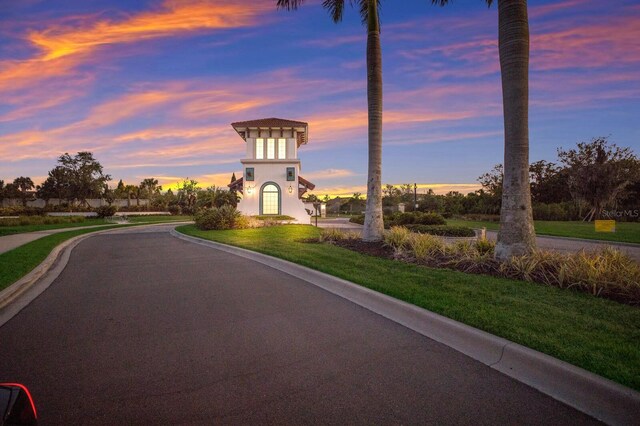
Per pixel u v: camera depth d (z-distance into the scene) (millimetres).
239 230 20484
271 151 29750
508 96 8008
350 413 2867
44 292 6945
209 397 3111
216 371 3605
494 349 3982
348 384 3338
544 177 46656
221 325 5000
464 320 4680
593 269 6273
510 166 7988
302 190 36562
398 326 4945
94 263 10398
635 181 34656
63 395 3131
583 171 35406
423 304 5406
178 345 4277
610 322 4516
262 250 11625
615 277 6074
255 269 9320
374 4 12258
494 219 36594
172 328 4883
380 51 12391
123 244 15367
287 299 6383
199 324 5039
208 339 4477
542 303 5352
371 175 12586
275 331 4766
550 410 2898
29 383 3342
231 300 6320
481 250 9789
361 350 4121
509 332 4176
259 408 2939
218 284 7590
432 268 8211
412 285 6578
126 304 6078
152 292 6914
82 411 2883
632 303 5387
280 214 29016
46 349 4160
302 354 4020
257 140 29688
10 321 5188
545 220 37875
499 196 38875
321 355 3990
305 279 8055
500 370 3613
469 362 3801
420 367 3682
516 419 2775
